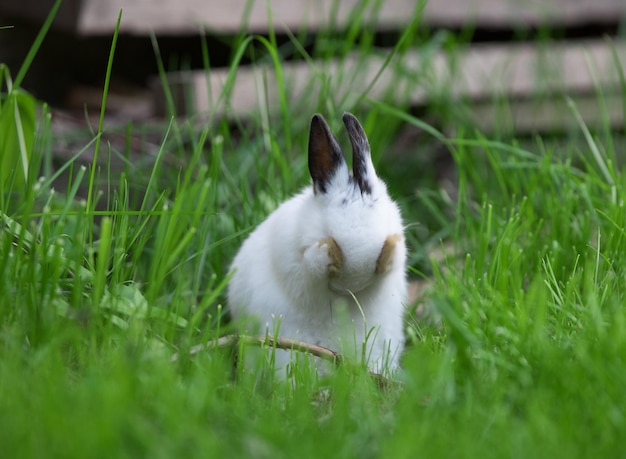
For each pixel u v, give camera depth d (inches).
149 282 207.2
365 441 144.9
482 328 187.6
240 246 242.8
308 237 183.3
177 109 321.1
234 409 151.6
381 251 179.6
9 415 139.0
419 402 159.8
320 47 317.1
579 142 361.1
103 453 129.5
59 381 150.4
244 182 268.1
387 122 313.3
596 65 358.6
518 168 275.7
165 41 400.8
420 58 339.0
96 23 324.2
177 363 171.5
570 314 185.6
